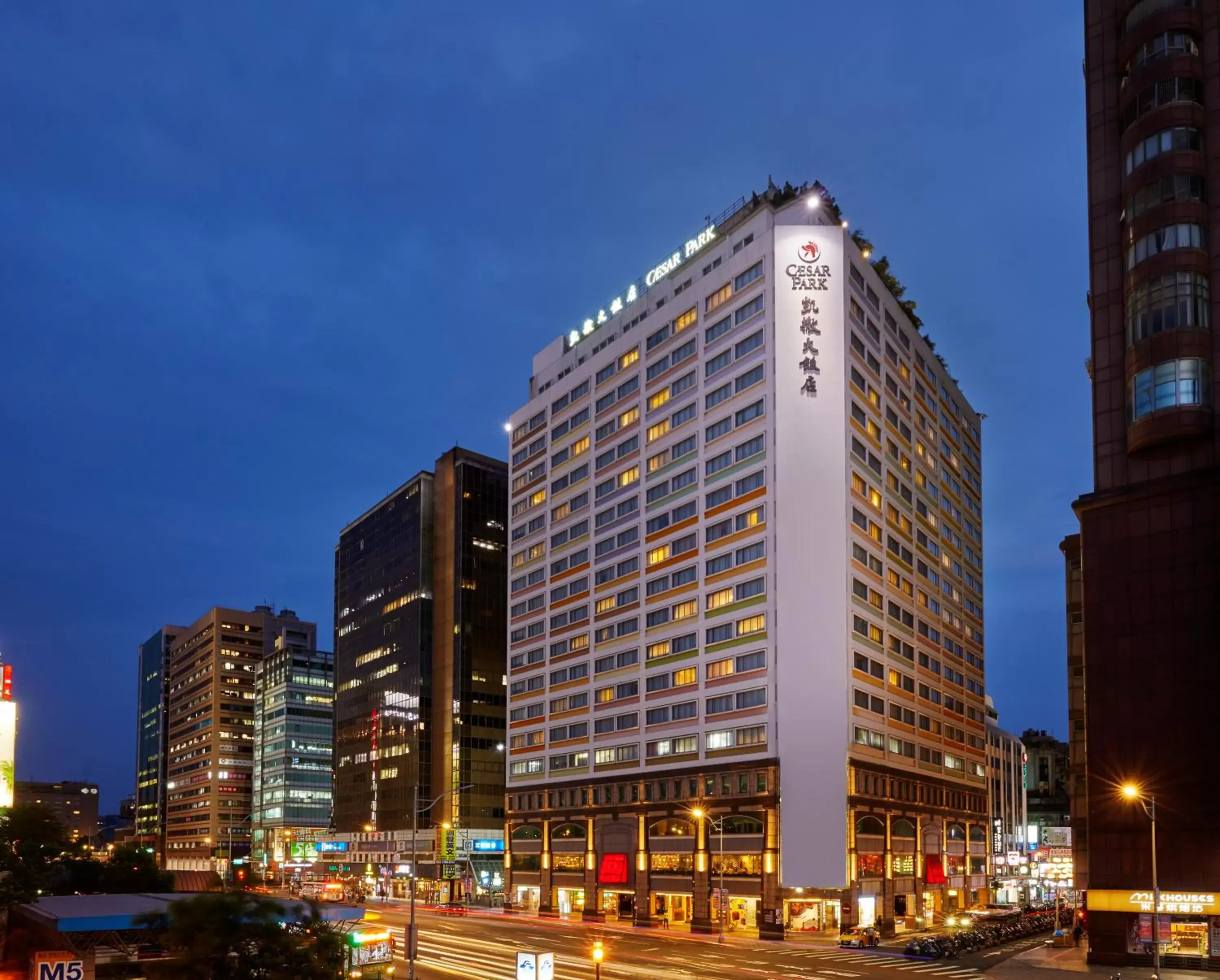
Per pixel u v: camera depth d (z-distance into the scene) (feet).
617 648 426.92
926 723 421.18
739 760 355.97
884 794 370.32
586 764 435.12
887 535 395.96
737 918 347.15
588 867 419.13
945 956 269.64
